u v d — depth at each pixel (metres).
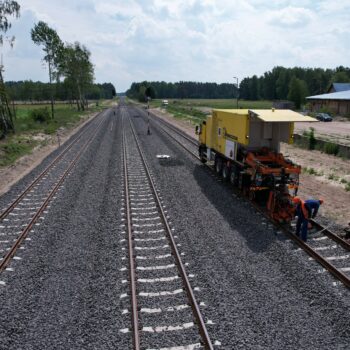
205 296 8.23
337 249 10.52
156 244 10.90
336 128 43.34
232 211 13.74
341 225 12.33
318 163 22.52
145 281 8.86
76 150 26.72
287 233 11.59
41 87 138.25
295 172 13.48
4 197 15.26
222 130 17.53
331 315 7.62
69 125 45.25
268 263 9.80
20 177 19.20
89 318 7.48
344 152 24.47
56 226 12.28
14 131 35.41
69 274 9.22
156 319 7.44
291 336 7.00
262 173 13.30
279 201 12.44
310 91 138.75
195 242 11.05
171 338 6.89
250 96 170.25
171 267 9.51
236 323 7.33
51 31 49.78
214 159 19.59
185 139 32.69
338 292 8.44
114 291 8.43
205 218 13.02
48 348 6.66
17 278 9.04
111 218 12.98
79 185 17.16
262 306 7.90
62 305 7.93
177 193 15.95
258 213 13.51
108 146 28.70
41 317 7.53
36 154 25.67
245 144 14.76
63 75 75.88
